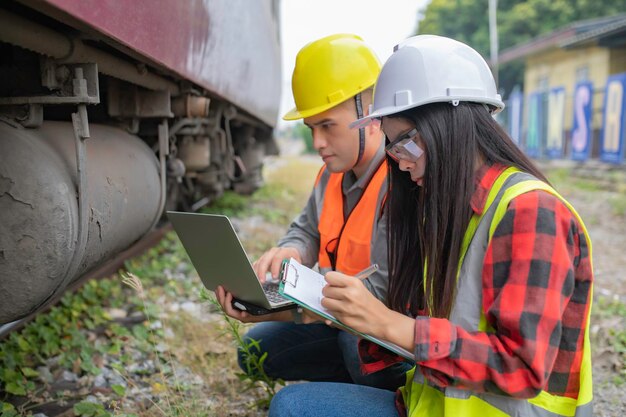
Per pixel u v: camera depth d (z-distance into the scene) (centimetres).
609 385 336
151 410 280
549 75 2161
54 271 189
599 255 686
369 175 239
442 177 157
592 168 1520
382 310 156
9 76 233
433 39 169
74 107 308
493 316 148
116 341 355
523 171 160
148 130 383
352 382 275
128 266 495
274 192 1134
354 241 240
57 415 275
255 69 578
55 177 188
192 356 350
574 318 157
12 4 197
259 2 575
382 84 172
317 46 240
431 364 149
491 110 174
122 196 263
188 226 200
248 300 210
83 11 164
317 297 180
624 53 1709
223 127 665
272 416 185
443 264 161
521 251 145
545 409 157
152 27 233
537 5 2883
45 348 331
